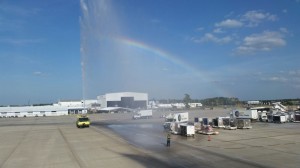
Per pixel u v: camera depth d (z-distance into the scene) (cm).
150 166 2703
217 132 5134
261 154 3164
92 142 4416
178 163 2794
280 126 6469
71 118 13212
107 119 10819
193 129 4866
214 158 2988
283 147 3600
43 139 4975
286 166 2605
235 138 4509
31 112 19212
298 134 4884
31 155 3466
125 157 3158
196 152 3347
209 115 11400
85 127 7181
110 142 4362
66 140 4744
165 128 6178
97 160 3052
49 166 2845
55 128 7175
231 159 2927
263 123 7462
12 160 3200
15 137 5422
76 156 3306
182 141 4300
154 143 4166
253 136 4709
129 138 4809
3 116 18300
